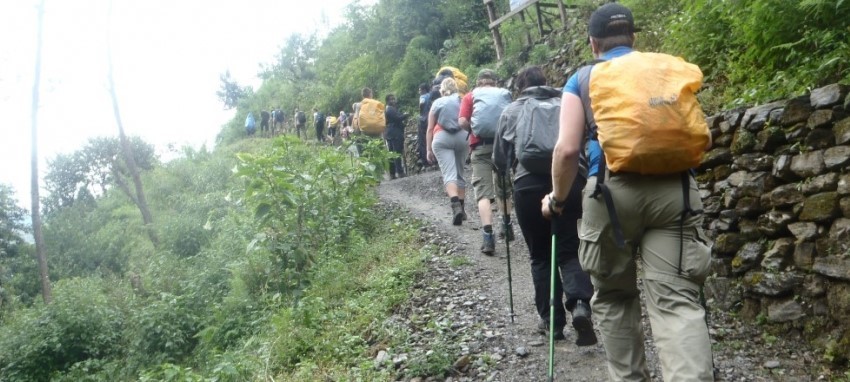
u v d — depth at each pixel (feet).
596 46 10.65
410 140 60.08
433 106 28.25
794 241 15.28
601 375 14.25
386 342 17.42
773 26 18.51
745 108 17.26
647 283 9.68
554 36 42.88
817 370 13.61
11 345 39.14
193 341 32.76
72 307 40.40
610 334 10.56
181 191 86.69
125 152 68.03
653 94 9.11
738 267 16.46
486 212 23.73
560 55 38.93
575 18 41.37
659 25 27.78
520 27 49.85
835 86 14.51
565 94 10.10
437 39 75.05
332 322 19.54
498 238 25.53
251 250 26.37
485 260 23.38
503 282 20.90
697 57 22.97
